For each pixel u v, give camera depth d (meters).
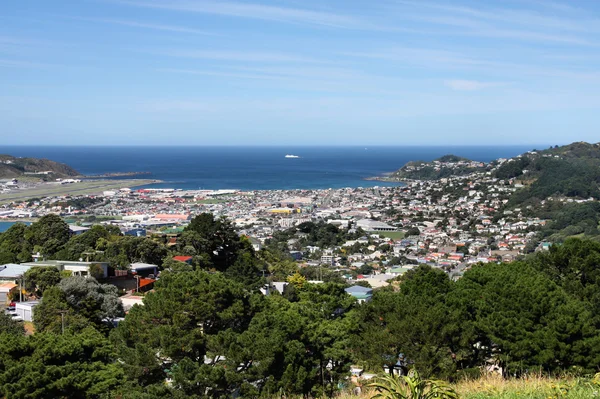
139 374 19.70
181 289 22.45
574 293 26.44
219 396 19.22
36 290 40.72
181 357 20.69
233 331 22.20
